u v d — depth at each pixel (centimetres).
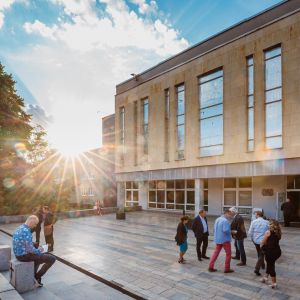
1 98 2506
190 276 780
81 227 1788
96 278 795
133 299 650
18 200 2611
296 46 1684
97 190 3959
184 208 2598
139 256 1012
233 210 842
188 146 2377
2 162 2514
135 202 3197
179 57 2567
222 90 2147
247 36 1961
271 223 693
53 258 716
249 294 648
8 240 1434
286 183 1889
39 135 2956
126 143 3153
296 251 1055
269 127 1828
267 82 1858
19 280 666
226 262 803
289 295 640
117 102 3325
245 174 1883
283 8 1798
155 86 2777
